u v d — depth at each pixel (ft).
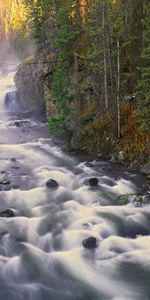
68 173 63.46
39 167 67.15
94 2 68.28
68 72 78.02
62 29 70.54
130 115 67.62
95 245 40.42
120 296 33.22
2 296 33.01
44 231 44.11
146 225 45.29
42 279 35.50
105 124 70.85
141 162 61.21
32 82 119.55
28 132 94.73
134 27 69.97
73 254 39.42
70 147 74.64
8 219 46.06
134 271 36.63
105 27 65.10
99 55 71.05
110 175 60.34
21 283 34.99
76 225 45.14
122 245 40.93
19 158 72.95
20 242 41.63
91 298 32.99
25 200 52.06
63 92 73.46
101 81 74.23
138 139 63.52
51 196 53.52
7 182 58.80
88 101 80.53
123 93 72.49
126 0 73.20
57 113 86.99
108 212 48.21
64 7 71.36
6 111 126.62
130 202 50.90
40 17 109.40
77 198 53.11
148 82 55.36
